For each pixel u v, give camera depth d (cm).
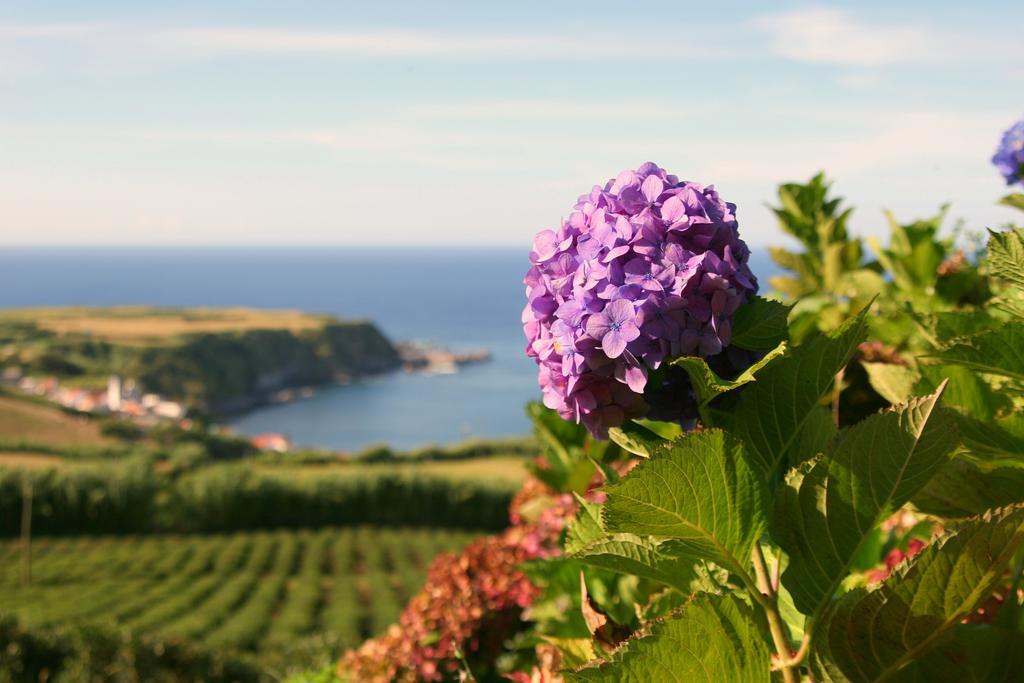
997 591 184
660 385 165
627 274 159
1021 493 173
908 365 299
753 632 141
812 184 408
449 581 604
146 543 5581
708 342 156
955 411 176
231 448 11819
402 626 615
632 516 147
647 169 179
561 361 167
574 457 421
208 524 5850
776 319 163
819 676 147
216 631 3912
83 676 2000
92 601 4403
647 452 162
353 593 4588
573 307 162
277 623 4088
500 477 6538
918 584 134
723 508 148
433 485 5866
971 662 139
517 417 18988
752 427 166
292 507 5906
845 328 155
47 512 5694
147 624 4000
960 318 210
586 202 180
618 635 176
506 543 617
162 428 11950
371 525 5894
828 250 390
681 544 154
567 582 302
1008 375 175
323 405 19875
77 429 11662
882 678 142
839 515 147
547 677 210
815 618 152
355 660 622
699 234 162
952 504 180
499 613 575
